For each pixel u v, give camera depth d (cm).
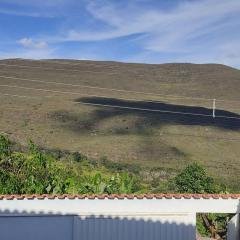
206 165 7594
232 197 1794
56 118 10025
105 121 10244
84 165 4984
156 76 17962
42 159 2519
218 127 10262
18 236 1703
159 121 10425
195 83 17038
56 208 1727
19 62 18175
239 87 16438
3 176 2278
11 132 8631
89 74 17612
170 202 1780
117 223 1756
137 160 7806
